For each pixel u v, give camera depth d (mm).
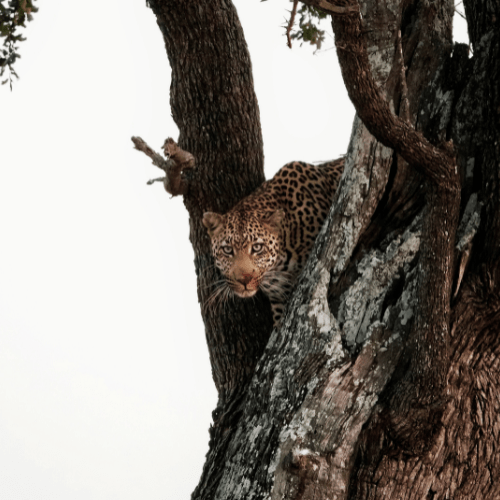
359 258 9562
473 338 9039
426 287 8258
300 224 11914
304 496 8609
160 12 11438
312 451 8695
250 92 11688
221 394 11594
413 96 9812
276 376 9430
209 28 11352
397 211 9633
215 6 11359
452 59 9852
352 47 7051
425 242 8234
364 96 7387
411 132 7730
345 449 8719
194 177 11703
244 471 9164
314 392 8945
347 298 9406
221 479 9773
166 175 10375
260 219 11477
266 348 10156
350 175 9578
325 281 9484
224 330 11641
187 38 11422
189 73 11516
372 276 9375
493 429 9078
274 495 8672
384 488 8766
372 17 9281
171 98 11914
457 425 8945
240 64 11570
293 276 11930
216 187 11742
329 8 6633
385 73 9258
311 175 12281
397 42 9273
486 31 9539
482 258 9000
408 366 8781
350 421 8766
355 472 8789
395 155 9484
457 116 9562
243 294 11266
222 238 11484
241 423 9875
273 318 11641
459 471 8992
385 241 9555
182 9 11258
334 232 9594
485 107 9172
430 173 7922
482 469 9078
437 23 9984
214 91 11477
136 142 9867
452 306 8977
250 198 11750
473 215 9109
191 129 11703
